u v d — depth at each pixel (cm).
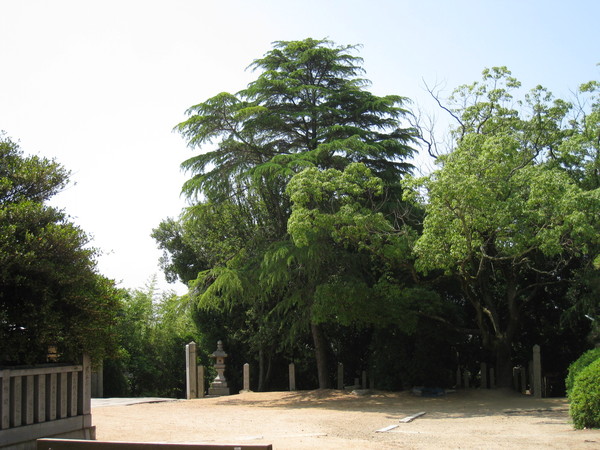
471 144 1698
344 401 1838
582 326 2211
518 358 2409
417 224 2069
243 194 2259
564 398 1806
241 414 1450
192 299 2119
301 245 1695
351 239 1777
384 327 1958
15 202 923
